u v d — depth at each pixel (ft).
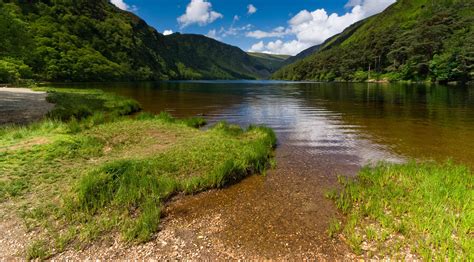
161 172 31.48
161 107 102.94
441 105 102.01
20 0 384.27
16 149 35.73
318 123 69.72
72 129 48.93
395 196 26.11
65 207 23.06
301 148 46.06
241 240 20.35
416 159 39.42
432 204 23.91
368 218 23.11
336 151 44.16
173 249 19.11
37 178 28.35
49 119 56.18
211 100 133.59
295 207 25.54
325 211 24.70
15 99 96.43
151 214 22.82
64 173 29.89
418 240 19.47
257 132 53.47
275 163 37.65
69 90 148.05
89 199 24.20
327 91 207.10
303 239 20.48
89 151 37.68
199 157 36.09
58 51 333.83
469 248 17.98
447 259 17.53
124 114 81.30
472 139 50.98
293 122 71.31
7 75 180.24
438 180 28.53
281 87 288.10
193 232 21.39
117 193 25.43
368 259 18.02
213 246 19.58
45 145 37.68
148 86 269.85
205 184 29.73
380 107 100.48
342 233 21.15
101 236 20.18
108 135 46.91
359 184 30.19
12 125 52.21
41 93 123.54
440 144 47.78
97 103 94.07
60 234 20.06
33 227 20.66
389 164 36.47
